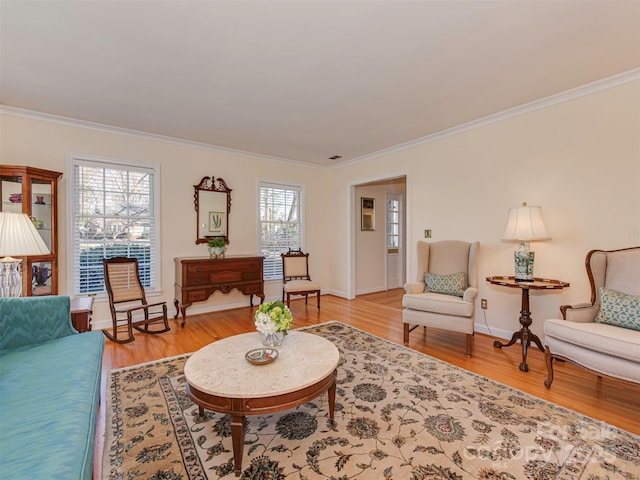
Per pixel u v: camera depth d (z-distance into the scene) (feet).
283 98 9.88
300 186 18.57
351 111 10.93
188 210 14.52
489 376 8.28
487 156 11.68
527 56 7.61
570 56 7.62
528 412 6.57
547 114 10.09
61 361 5.57
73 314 7.43
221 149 15.38
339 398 7.12
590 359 6.84
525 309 9.33
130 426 6.08
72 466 3.13
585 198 9.33
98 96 9.71
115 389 7.50
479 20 6.31
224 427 6.07
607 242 8.93
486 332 11.79
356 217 19.12
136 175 13.29
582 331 7.02
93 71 8.23
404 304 10.85
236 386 5.14
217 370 5.72
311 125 12.28
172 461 5.16
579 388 7.64
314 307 16.12
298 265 17.17
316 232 19.30
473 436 5.78
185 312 13.67
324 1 5.76
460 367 8.84
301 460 5.18
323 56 7.58
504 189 11.21
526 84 9.05
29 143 10.98
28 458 3.16
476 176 12.03
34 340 6.55
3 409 4.12
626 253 8.09
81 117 11.43
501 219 11.31
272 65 7.97
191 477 4.82
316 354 6.48
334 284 19.44
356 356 9.59
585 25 6.45
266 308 6.95
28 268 9.97
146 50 7.30
